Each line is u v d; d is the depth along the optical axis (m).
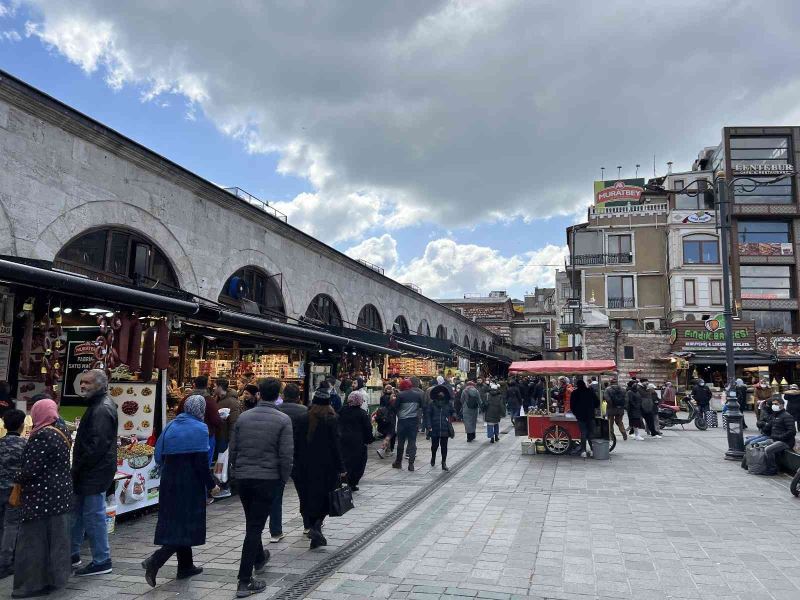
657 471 11.64
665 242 42.91
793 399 14.55
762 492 9.50
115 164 10.96
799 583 5.33
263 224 16.08
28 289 7.41
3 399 6.26
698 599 4.95
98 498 5.63
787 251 40.16
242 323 10.38
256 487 5.30
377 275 24.86
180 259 12.70
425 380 23.55
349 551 6.36
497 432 16.86
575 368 13.85
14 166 8.95
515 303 85.56
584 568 5.73
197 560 6.09
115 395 8.74
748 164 41.09
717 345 34.69
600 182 51.31
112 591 5.18
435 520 7.70
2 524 5.64
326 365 17.17
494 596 5.01
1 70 8.55
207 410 8.79
